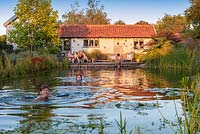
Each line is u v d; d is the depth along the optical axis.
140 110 12.14
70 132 9.12
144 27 53.50
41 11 42.75
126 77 25.89
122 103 13.68
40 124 10.06
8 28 52.78
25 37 42.25
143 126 9.82
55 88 18.45
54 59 36.81
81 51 48.44
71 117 11.02
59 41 44.00
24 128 9.61
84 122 10.30
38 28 43.31
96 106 12.98
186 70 30.95
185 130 6.61
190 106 7.00
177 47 37.88
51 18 43.16
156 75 27.20
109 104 13.43
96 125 9.91
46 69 33.31
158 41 40.31
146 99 14.71
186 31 36.62
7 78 23.70
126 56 46.72
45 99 14.44
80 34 51.25
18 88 18.22
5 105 13.23
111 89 18.31
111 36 51.03
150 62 38.25
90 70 34.31
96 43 51.38
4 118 10.90
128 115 11.32
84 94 16.17
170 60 34.66
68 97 15.13
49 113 11.69
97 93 16.61
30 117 11.03
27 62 28.86
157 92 16.97
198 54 31.16
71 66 39.22
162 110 12.14
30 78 24.05
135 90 17.88
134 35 51.41
